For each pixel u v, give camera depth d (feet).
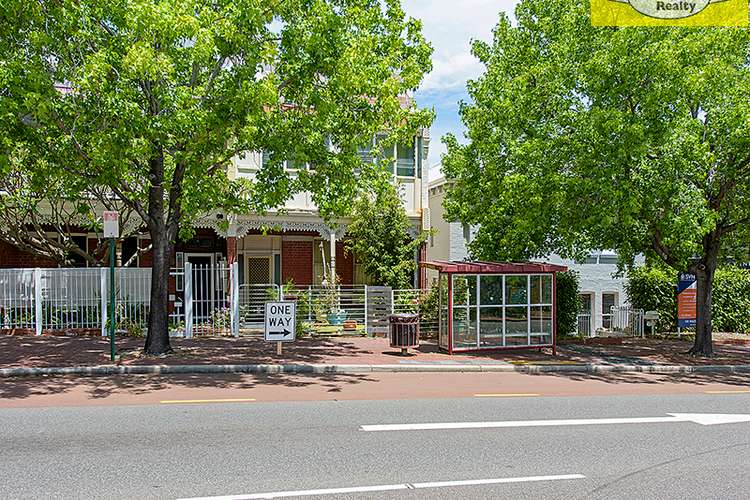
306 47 45.85
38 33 41.01
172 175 55.88
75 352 49.96
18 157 53.21
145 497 19.26
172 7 41.32
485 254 69.97
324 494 19.83
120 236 68.90
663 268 78.23
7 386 38.83
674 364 54.34
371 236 73.05
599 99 53.93
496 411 33.47
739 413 34.63
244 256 84.99
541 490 20.71
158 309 50.14
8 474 21.39
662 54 49.80
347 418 30.86
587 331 81.56
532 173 57.31
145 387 38.96
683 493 20.71
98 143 40.70
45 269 60.75
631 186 50.65
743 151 53.36
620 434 28.89
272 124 48.08
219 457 23.67
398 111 53.62
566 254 71.82
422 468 22.80
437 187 95.45
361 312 67.92
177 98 41.37
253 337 62.59
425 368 48.83
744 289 81.56
